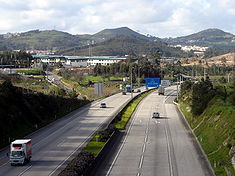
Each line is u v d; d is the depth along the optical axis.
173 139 54.91
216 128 50.75
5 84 69.19
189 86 116.69
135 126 68.19
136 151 46.69
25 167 38.31
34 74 181.62
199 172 36.53
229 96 68.88
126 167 38.66
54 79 168.00
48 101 80.50
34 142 52.38
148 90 165.00
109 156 43.94
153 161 41.34
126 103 102.31
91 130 62.06
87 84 163.38
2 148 48.88
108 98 128.00
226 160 38.16
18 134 56.69
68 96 103.50
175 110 94.44
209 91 72.50
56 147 48.56
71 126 66.81
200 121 62.97
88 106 101.38
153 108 98.88
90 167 35.38
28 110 68.19
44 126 67.12
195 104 70.88
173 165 39.47
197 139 53.75
